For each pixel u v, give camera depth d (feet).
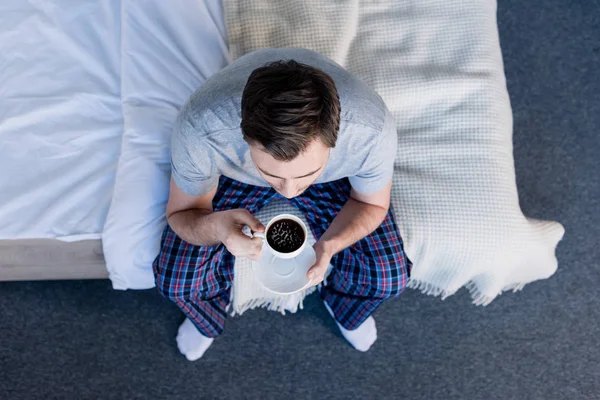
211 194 3.86
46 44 4.69
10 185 4.37
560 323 5.45
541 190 5.85
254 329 5.29
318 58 3.41
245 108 2.64
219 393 5.12
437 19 4.96
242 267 4.38
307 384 5.18
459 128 4.66
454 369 5.28
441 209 4.46
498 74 4.87
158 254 4.22
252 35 4.70
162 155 4.38
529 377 5.29
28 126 4.50
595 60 6.29
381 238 4.18
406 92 4.69
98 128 4.51
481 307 5.44
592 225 5.76
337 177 3.71
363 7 5.02
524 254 4.60
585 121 6.09
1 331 5.18
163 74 4.51
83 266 4.73
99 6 4.76
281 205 4.46
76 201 4.35
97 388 5.08
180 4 4.62
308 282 3.51
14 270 4.77
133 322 5.26
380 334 5.34
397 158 4.65
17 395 5.03
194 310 4.45
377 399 5.18
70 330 5.22
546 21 6.38
